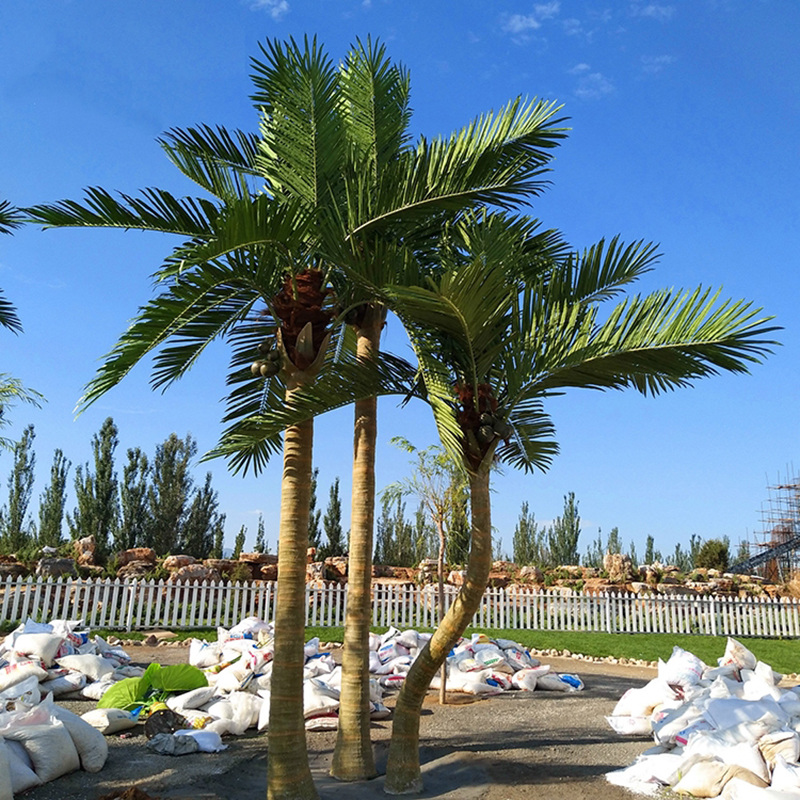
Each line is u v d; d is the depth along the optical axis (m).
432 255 6.50
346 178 5.59
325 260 5.65
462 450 5.36
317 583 16.81
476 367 5.46
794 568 31.14
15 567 16.53
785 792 4.89
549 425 6.50
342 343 7.76
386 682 9.89
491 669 10.41
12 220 9.65
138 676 9.01
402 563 27.02
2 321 11.53
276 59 5.62
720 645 16.58
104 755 5.79
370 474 6.13
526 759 6.36
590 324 5.43
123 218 4.93
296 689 4.96
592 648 15.38
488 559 5.29
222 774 5.74
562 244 6.91
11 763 5.10
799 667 14.49
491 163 5.60
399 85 6.55
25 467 30.19
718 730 5.93
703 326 4.84
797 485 34.75
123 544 27.12
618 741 7.17
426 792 5.39
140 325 4.80
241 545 30.36
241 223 4.64
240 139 6.30
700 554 29.19
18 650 8.58
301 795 4.82
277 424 5.11
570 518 35.56
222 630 10.62
